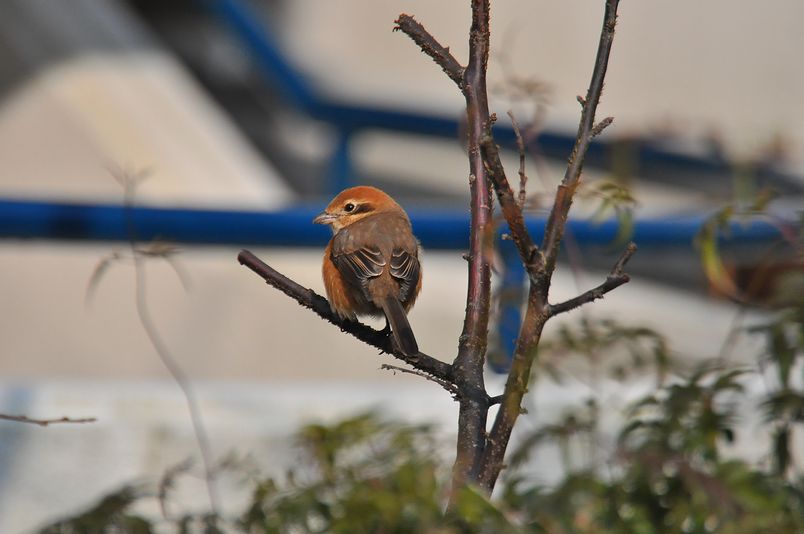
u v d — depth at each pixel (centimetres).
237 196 1648
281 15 2386
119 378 1321
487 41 503
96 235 964
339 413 930
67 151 1584
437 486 593
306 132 2373
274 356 1338
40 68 1584
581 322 748
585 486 650
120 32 1661
